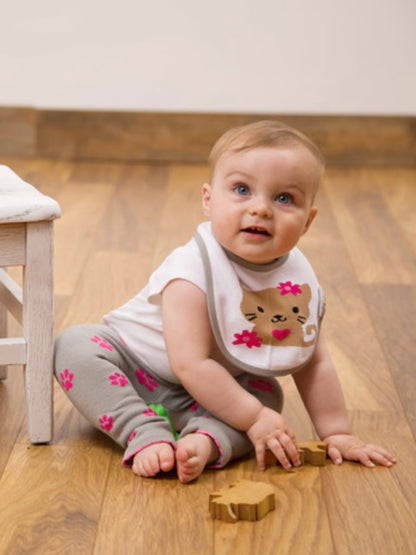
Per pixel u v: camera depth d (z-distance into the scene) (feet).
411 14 9.49
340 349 5.29
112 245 6.91
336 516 3.60
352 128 9.76
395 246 7.26
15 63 9.49
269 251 3.93
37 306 3.92
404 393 4.79
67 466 3.93
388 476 3.93
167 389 4.19
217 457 3.93
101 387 4.00
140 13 9.43
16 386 4.69
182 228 7.41
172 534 3.44
